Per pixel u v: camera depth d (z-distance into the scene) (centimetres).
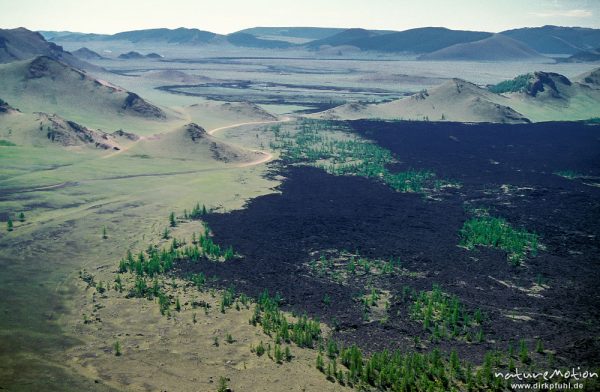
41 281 8225
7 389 5238
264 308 7619
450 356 6500
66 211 11688
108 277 8544
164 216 11831
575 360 6519
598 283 8962
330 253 10038
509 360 6456
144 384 5609
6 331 6556
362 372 5969
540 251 10444
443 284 8762
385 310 7769
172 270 8944
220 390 5525
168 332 6825
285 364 6122
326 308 7781
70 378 5612
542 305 8088
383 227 11669
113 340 6581
